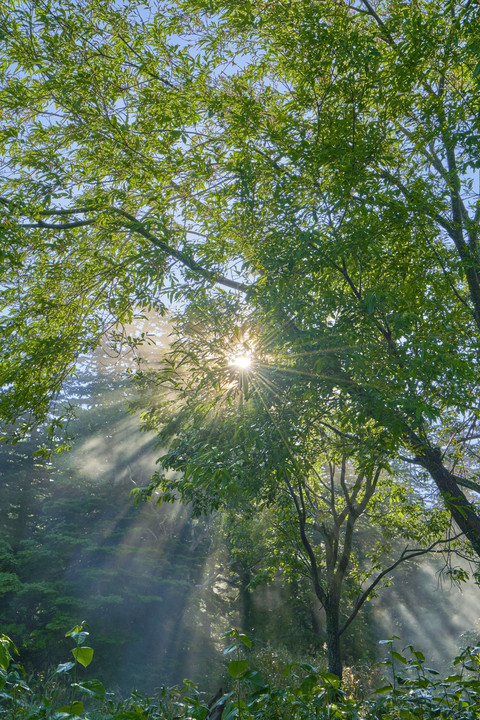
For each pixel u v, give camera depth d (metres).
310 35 6.09
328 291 5.97
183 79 7.01
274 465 5.52
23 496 26.69
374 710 3.11
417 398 5.13
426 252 6.63
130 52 7.22
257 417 5.67
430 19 6.38
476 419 6.80
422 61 6.50
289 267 5.84
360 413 5.29
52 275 7.41
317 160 5.93
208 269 6.83
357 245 5.79
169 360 6.68
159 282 6.92
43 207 6.89
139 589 22.62
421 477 8.27
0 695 2.84
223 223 7.23
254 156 6.73
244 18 6.77
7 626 19.39
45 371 7.77
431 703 3.03
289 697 2.77
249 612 26.39
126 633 21.06
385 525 11.59
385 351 5.57
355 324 5.84
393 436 5.35
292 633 24.67
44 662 19.27
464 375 5.23
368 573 12.50
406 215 6.09
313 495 12.51
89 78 6.85
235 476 5.37
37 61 6.94
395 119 6.92
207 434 6.58
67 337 7.46
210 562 27.83
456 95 6.39
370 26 7.45
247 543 16.34
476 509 8.28
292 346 5.48
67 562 23.38
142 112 6.94
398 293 5.89
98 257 7.53
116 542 24.59
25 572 22.19
